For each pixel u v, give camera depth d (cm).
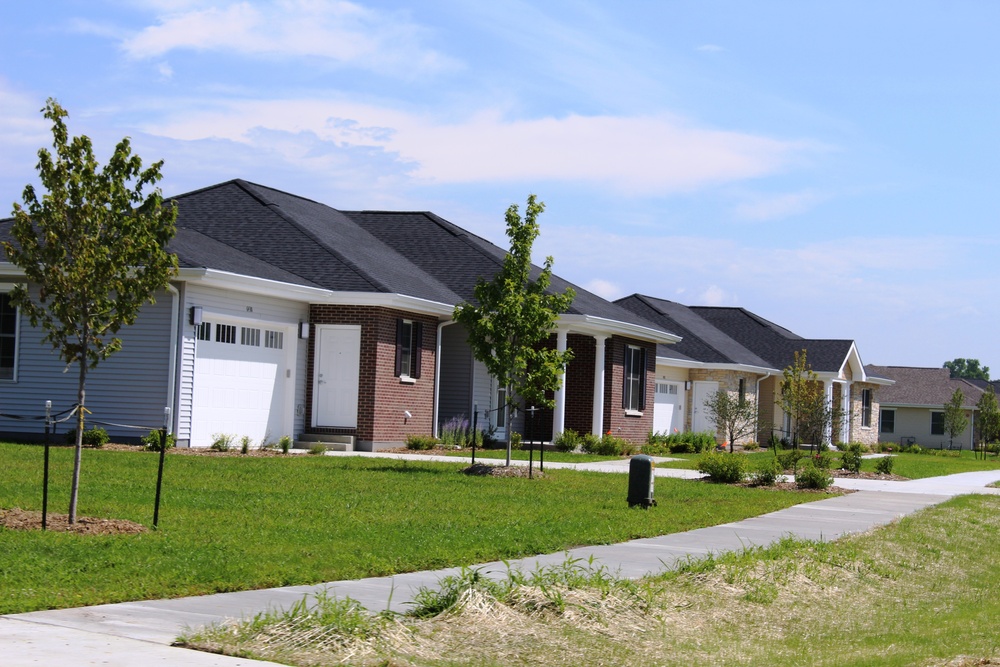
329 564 1073
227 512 1403
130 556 1050
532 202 2186
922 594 1237
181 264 2308
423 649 798
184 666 697
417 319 2889
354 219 3588
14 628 776
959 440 6625
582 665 795
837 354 4988
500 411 3319
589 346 3384
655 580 1088
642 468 1748
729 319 5334
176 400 2348
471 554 1183
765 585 1139
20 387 2439
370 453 2645
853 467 2953
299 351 2722
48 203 1222
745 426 3875
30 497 1423
